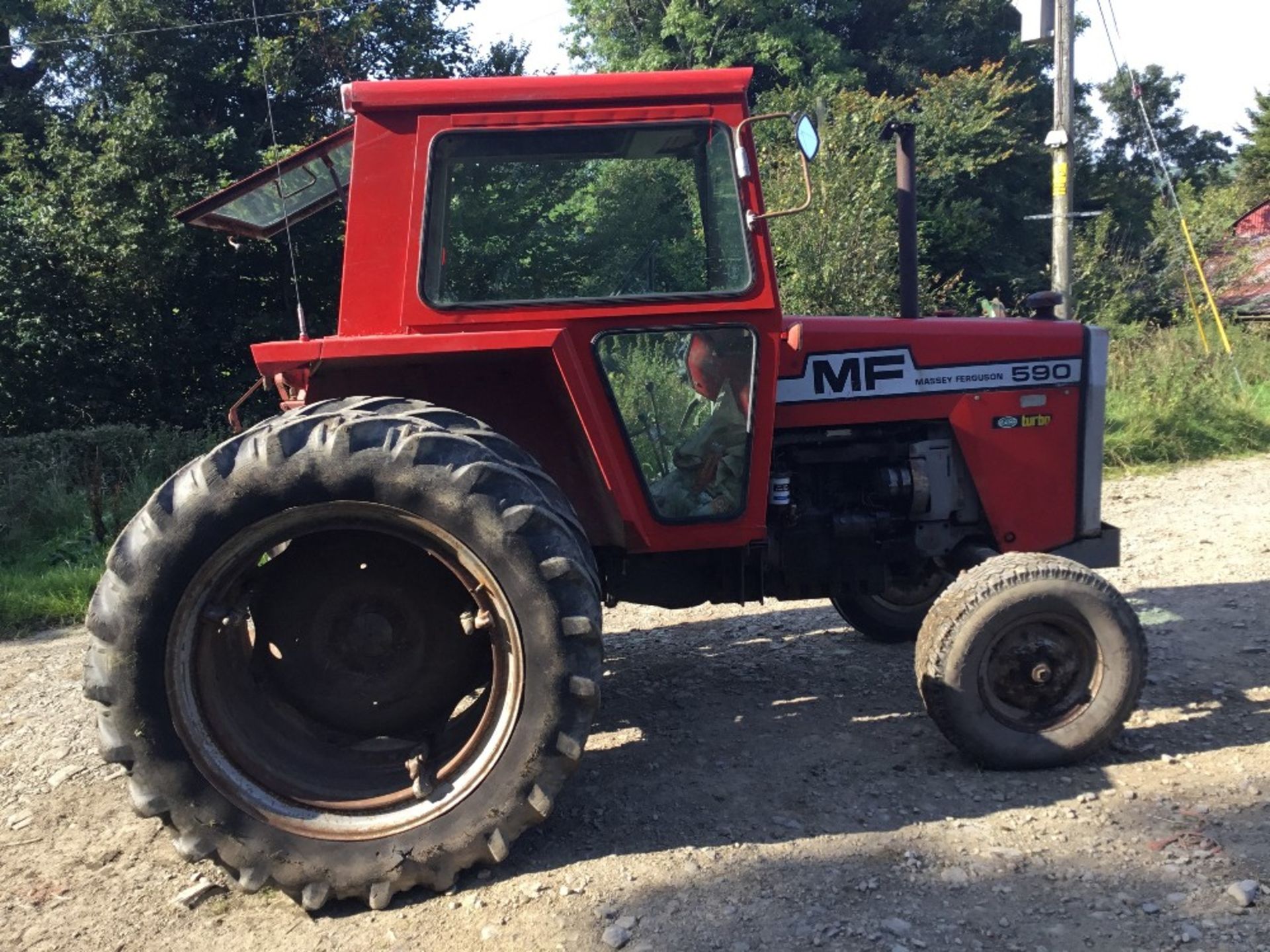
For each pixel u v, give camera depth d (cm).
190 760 281
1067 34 1320
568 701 287
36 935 281
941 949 250
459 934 271
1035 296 425
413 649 315
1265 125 3606
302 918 284
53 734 433
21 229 1234
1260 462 936
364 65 1361
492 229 329
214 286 1334
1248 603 518
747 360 347
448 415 304
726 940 258
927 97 2053
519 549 284
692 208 339
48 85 1484
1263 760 344
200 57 1324
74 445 973
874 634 487
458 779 292
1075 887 275
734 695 435
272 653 313
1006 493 404
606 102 327
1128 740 364
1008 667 341
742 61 2081
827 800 331
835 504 407
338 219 1280
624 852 305
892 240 1171
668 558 378
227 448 286
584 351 335
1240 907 261
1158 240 1808
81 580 664
